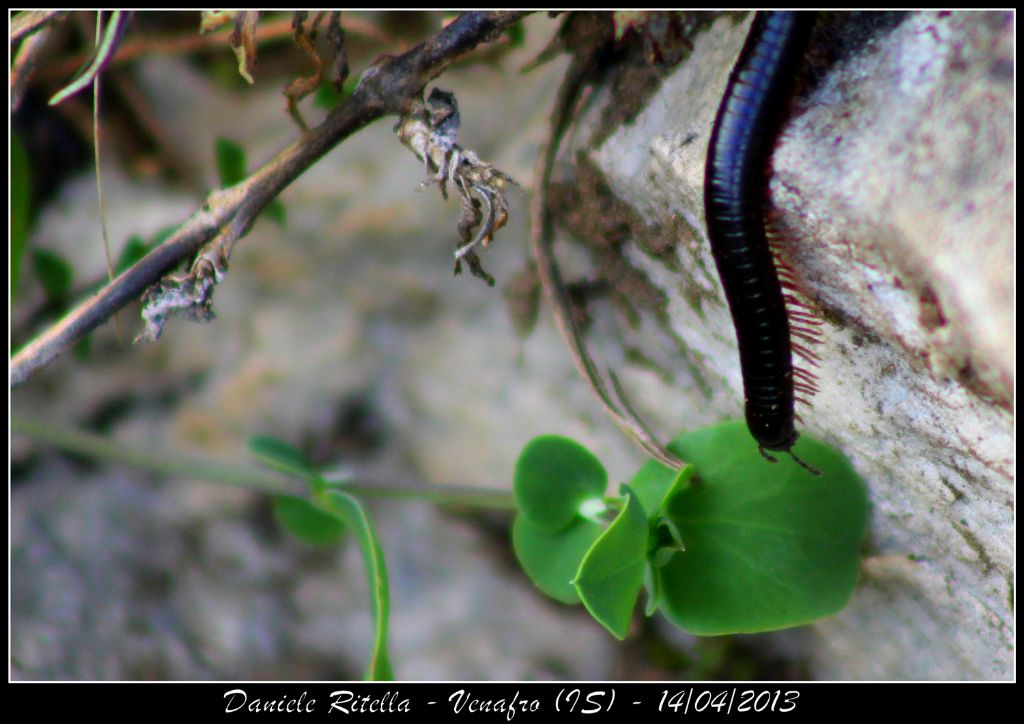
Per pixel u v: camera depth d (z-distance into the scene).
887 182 0.66
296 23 0.69
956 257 0.65
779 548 0.68
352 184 0.72
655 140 0.68
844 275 0.66
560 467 0.68
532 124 0.70
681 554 0.68
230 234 0.68
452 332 0.72
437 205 0.72
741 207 0.66
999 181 0.65
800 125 0.66
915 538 0.68
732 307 0.66
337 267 0.72
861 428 0.68
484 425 0.72
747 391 0.67
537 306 0.71
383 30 0.71
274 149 0.72
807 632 0.71
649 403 0.70
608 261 0.70
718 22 0.68
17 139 0.70
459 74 0.71
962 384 0.66
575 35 0.69
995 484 0.67
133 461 0.71
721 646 0.72
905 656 0.70
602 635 0.72
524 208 0.71
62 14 0.69
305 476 0.70
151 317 0.68
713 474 0.68
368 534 0.68
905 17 0.66
